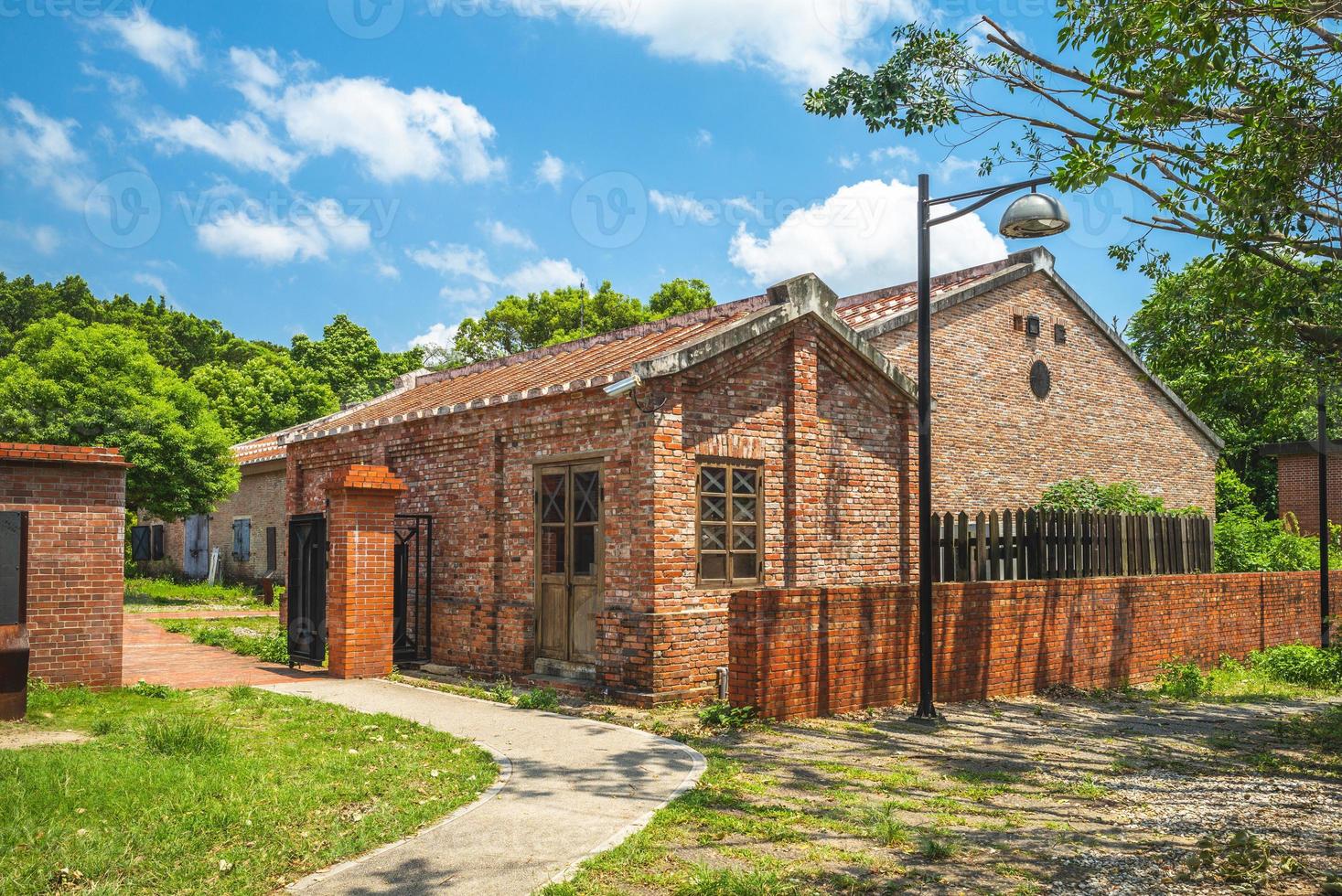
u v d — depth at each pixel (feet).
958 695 36.19
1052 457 57.62
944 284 58.08
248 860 16.44
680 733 27.66
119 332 81.30
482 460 40.86
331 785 20.85
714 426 34.78
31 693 29.84
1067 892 15.75
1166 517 49.52
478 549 40.81
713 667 33.76
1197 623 49.03
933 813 20.52
